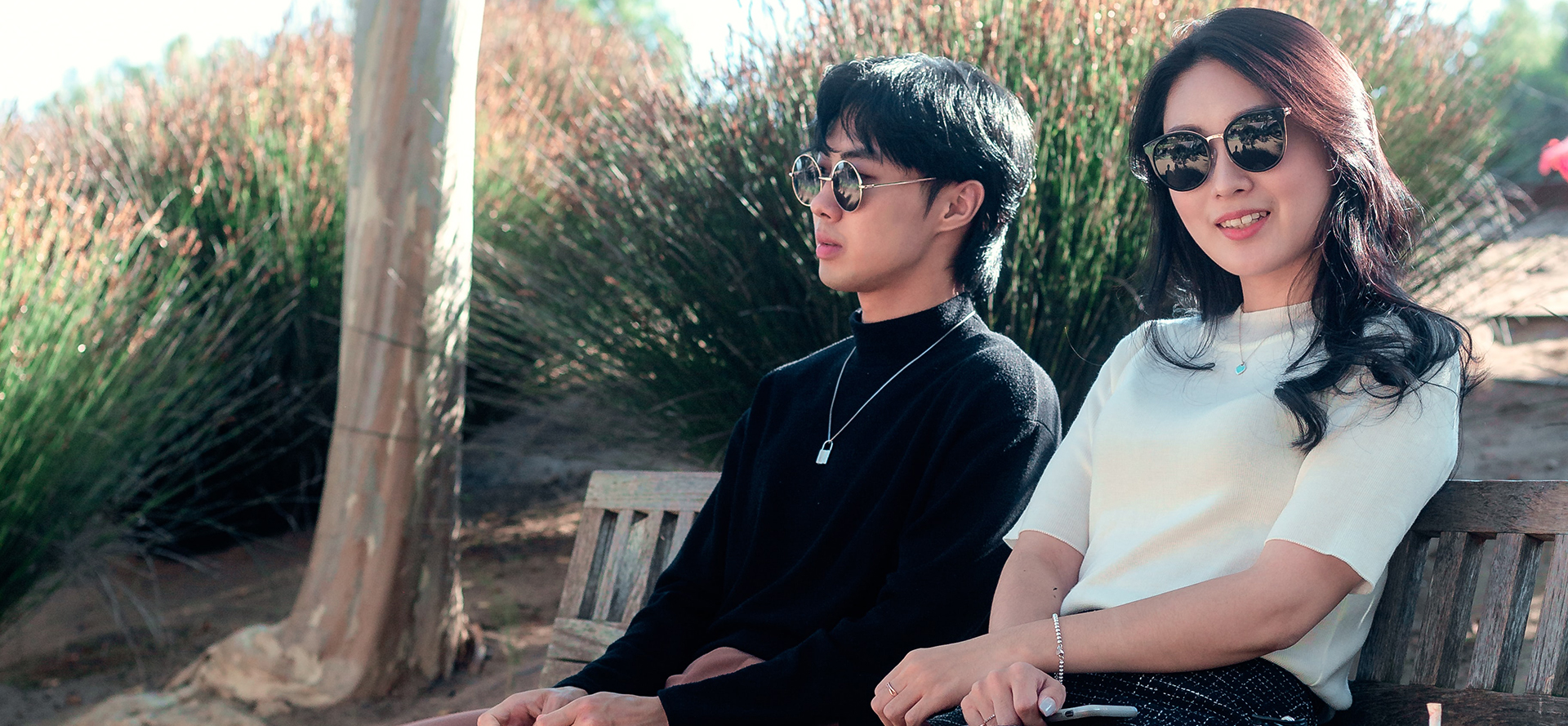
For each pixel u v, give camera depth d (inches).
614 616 81.0
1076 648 48.6
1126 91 104.3
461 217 130.1
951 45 111.3
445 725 62.6
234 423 177.9
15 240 140.1
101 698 132.3
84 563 139.7
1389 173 52.3
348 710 125.3
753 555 67.6
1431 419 47.5
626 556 82.4
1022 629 50.0
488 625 143.3
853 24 120.3
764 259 119.8
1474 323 124.5
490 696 124.3
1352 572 46.3
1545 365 154.3
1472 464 138.3
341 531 128.1
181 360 151.6
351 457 128.0
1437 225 116.3
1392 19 124.6
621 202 131.3
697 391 126.7
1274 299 54.2
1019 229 101.8
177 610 161.0
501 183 190.2
